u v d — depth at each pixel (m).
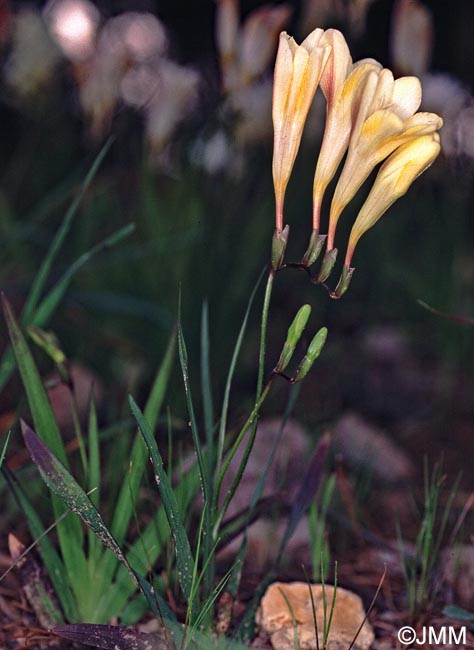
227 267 0.55
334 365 0.59
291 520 0.30
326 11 0.49
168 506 0.27
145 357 0.52
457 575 0.34
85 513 0.26
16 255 0.57
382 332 0.63
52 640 0.30
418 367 0.58
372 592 0.34
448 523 0.40
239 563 0.29
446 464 0.47
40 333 0.31
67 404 0.45
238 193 0.61
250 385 0.54
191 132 0.58
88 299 0.47
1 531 0.37
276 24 0.50
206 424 0.30
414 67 0.48
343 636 0.30
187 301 0.53
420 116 0.25
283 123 0.25
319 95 0.63
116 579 0.31
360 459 0.45
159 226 0.55
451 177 0.63
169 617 0.28
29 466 0.34
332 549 0.38
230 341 0.54
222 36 0.51
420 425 0.52
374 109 0.25
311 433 0.46
